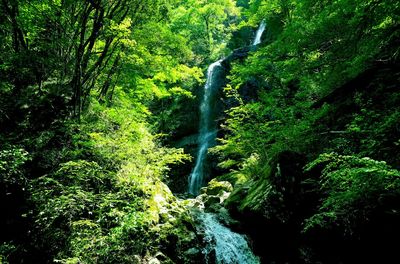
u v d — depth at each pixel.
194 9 22.08
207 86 20.14
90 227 5.14
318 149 7.54
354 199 4.28
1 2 7.17
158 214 6.54
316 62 7.71
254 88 17.62
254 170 10.38
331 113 7.68
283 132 8.47
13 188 5.52
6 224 5.25
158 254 5.55
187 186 18.20
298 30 7.84
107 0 7.84
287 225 6.86
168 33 10.87
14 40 7.84
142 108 11.10
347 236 5.76
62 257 4.81
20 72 7.51
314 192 6.87
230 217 8.17
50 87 7.97
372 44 6.03
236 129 11.98
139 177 6.54
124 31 7.82
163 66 10.67
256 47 19.22
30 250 5.07
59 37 7.68
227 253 6.79
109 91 10.16
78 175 5.85
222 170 16.78
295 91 11.89
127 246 5.25
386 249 5.22
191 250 6.08
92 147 6.64
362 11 5.54
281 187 7.16
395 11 5.20
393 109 5.60
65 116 7.45
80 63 7.67
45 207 5.10
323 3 7.02
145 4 9.41
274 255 7.17
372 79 7.08
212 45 25.36
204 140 18.86
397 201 4.58
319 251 6.51
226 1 23.70
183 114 20.23
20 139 6.44
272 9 14.87
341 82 7.91
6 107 6.95
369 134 5.42
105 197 5.79
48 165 6.22
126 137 7.04
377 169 3.38
